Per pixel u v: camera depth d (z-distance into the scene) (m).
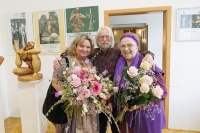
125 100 1.21
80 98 1.13
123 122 1.52
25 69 2.16
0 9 2.85
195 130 2.51
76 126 1.44
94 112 1.28
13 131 2.60
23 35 2.83
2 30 2.90
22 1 2.76
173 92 2.49
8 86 3.04
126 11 2.45
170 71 2.45
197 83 2.42
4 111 3.01
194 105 2.47
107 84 1.26
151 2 2.38
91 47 1.59
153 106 1.36
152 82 1.17
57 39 2.72
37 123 2.25
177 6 2.33
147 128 1.37
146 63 1.17
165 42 2.45
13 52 2.91
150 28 3.99
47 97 1.64
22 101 2.25
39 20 2.74
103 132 1.57
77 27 2.62
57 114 1.56
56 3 2.65
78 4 2.59
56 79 1.40
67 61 1.49
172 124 2.56
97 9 2.52
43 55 2.81
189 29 2.32
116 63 1.59
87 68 1.26
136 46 1.45
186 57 2.39
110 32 1.69
